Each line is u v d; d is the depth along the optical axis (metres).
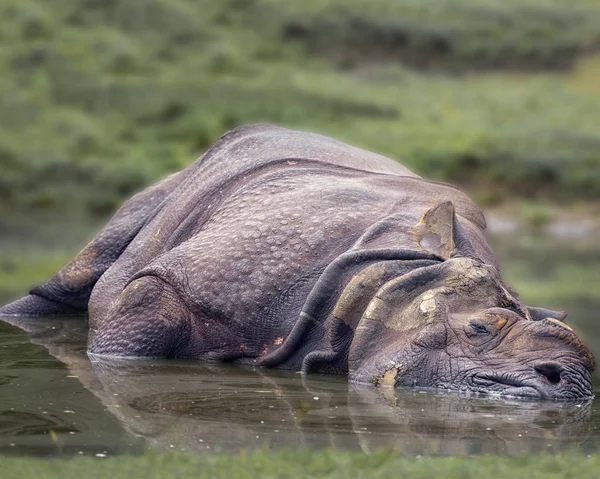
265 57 90.06
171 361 18.17
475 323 15.83
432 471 11.98
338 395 15.41
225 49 84.38
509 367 15.54
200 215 19.91
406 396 15.38
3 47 81.06
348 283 16.69
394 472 11.93
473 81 90.38
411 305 16.09
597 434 13.75
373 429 13.66
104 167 62.66
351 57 93.38
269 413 14.34
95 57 81.81
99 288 20.77
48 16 87.75
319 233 17.72
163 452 12.43
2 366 17.64
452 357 15.70
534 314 17.42
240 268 17.95
